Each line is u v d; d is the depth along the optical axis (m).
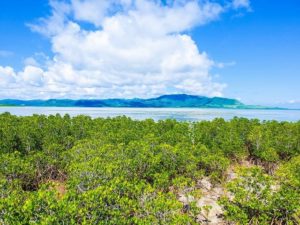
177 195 19.25
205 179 23.14
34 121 35.38
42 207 12.12
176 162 21.77
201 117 138.62
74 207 12.09
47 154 23.11
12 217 11.45
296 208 15.41
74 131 31.50
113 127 35.56
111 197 13.84
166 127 37.25
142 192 15.69
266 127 37.88
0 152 23.91
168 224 13.18
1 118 37.53
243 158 31.61
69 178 18.20
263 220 15.36
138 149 21.83
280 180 18.16
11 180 17.03
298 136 31.72
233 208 15.65
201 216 17.23
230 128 35.31
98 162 18.17
